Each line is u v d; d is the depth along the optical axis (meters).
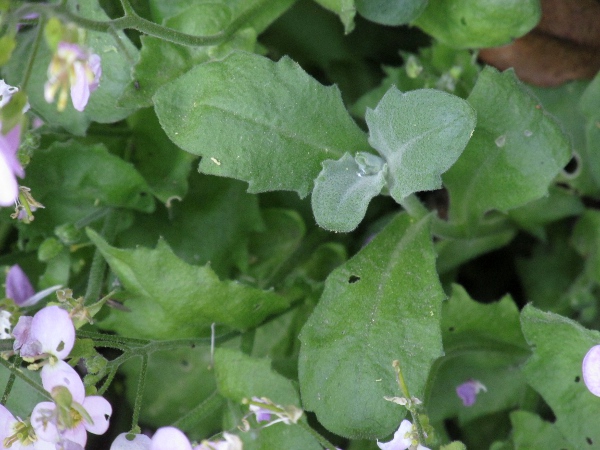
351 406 0.37
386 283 0.38
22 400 0.38
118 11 0.40
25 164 0.39
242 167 0.37
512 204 0.39
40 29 0.34
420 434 0.36
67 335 0.36
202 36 0.38
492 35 0.40
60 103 0.33
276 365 0.40
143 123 0.41
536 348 0.38
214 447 0.36
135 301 0.39
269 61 0.37
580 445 0.38
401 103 0.37
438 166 0.36
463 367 0.41
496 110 0.38
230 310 0.38
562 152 0.38
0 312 0.37
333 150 0.38
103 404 0.36
